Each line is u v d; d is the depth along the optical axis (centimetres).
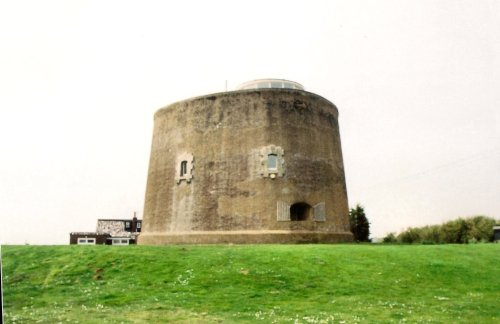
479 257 2070
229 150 3011
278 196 2862
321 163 3117
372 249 2145
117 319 1193
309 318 1195
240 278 1662
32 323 1148
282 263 1841
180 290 1541
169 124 3378
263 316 1222
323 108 3275
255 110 3031
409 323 1145
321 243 2900
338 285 1616
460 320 1184
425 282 1694
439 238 3856
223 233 2864
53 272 1770
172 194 3180
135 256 1936
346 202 3359
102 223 6519
